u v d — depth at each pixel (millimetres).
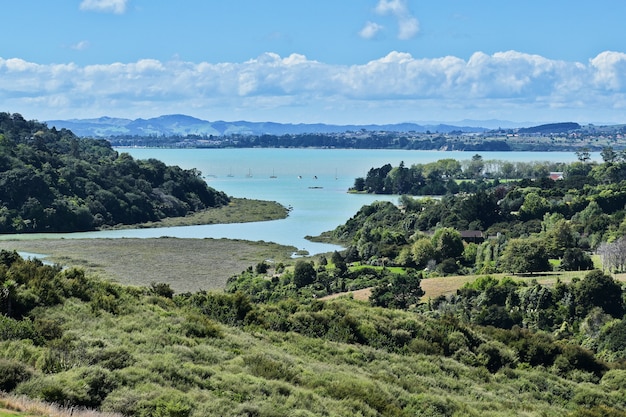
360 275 115250
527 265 111562
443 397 45719
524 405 50156
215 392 36156
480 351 64000
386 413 39531
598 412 49688
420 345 62375
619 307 86125
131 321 50562
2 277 51656
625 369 64875
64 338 42031
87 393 32406
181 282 115188
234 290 106688
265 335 58250
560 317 85938
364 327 64188
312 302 75188
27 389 31969
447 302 92250
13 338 40156
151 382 35625
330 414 35781
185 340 47188
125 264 129625
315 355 54125
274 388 38250
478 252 128125
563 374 63031
